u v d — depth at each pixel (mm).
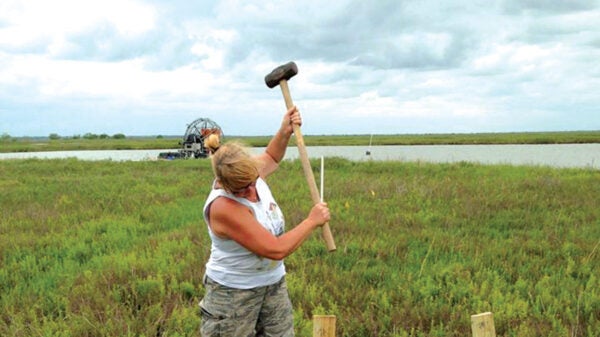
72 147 81438
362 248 7672
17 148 77938
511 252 7363
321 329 3344
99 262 7262
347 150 61875
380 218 9773
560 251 7492
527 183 13906
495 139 99688
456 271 6531
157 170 21203
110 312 5430
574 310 5387
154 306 5500
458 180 14898
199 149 33781
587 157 40562
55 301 5879
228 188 3281
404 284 6191
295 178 16188
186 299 5969
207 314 3594
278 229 3582
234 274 3477
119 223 9914
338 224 9023
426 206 11094
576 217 9836
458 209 10578
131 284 6219
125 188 14797
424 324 5309
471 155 45312
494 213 10211
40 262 7535
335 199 12000
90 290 6059
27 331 5180
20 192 14430
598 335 4953
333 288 6086
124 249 8023
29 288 6316
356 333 5145
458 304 5621
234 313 3518
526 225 9398
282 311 3703
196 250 7645
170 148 79438
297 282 6188
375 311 5586
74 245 8477
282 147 4004
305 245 7680
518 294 5820
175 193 13688
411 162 21797
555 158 39188
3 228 9820
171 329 5180
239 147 3312
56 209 11766
